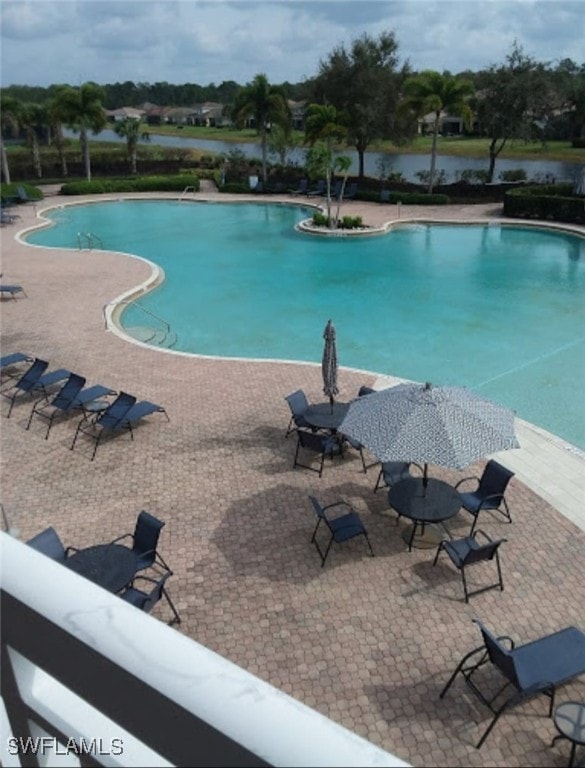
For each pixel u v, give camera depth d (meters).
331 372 12.06
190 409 14.23
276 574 9.02
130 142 60.25
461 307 23.03
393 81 48.31
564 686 7.16
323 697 7.10
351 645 7.79
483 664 7.35
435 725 6.75
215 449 12.48
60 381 15.63
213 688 1.58
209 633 8.01
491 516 10.26
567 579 8.82
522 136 46.75
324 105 49.41
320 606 8.41
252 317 22.58
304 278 27.38
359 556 9.38
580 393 15.84
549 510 10.40
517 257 30.31
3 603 1.97
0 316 21.38
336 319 22.16
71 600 1.85
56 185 54.84
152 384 15.66
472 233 35.72
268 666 7.52
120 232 37.91
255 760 1.45
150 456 12.27
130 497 10.95
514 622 8.09
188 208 45.62
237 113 49.66
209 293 25.39
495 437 8.84
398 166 77.00
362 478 11.42
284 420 13.65
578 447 13.34
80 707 2.07
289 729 1.47
